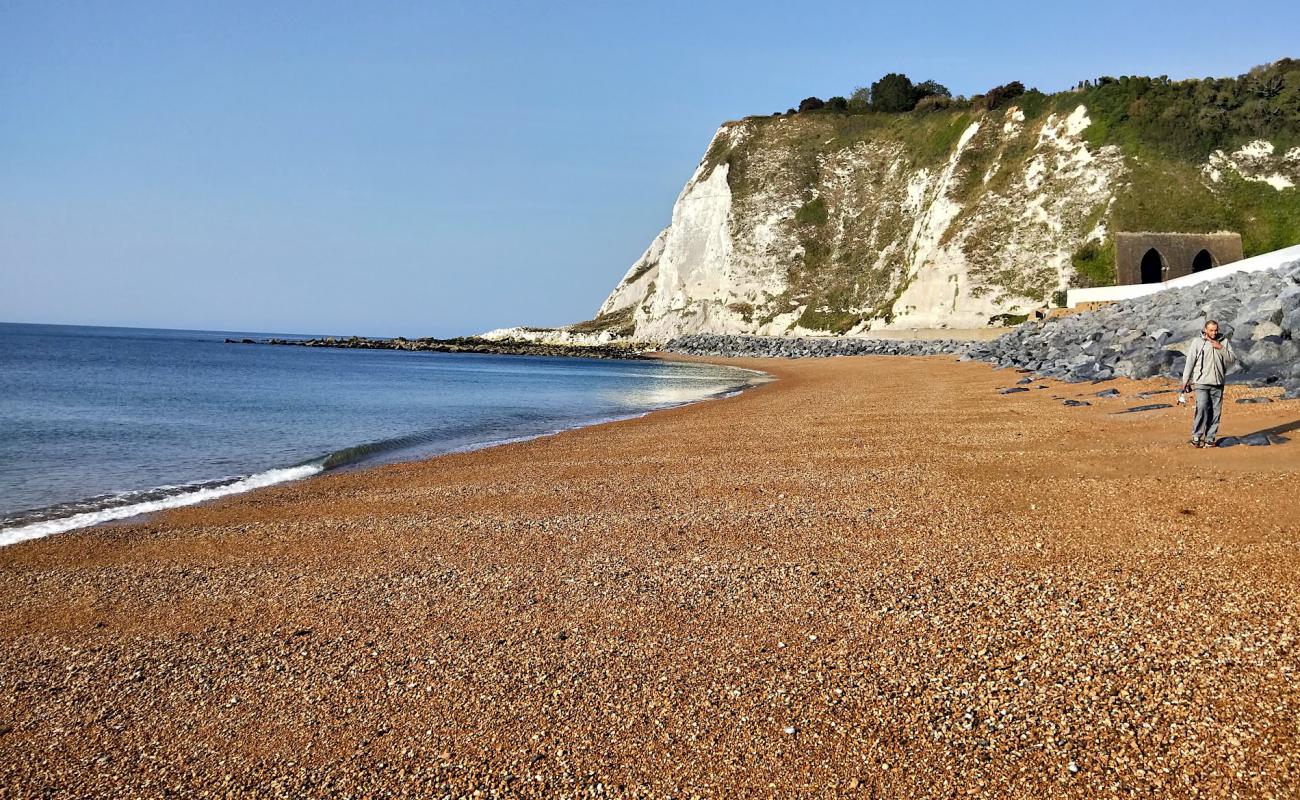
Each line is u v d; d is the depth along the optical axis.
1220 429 15.29
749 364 75.62
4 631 8.65
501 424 28.66
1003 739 5.67
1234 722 5.61
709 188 115.56
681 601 8.73
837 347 80.31
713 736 5.98
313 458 20.73
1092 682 6.29
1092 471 13.64
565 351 111.50
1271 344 19.95
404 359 94.75
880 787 5.29
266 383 50.00
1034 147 81.94
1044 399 24.03
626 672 7.07
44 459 20.25
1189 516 10.49
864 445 18.69
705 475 16.14
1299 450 13.05
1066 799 5.03
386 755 5.98
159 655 7.93
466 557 10.85
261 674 7.41
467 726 6.32
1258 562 8.57
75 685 7.32
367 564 10.73
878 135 109.75
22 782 5.82
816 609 8.27
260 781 5.73
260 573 10.50
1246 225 67.00
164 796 5.61
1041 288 71.62
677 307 115.81
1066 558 9.33
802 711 6.24
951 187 86.88
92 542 12.27
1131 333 29.12
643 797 5.34
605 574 9.80
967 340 71.06
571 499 14.39
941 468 15.10
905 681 6.58
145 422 28.11
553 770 5.68
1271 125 71.75
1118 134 76.19
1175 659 6.52
